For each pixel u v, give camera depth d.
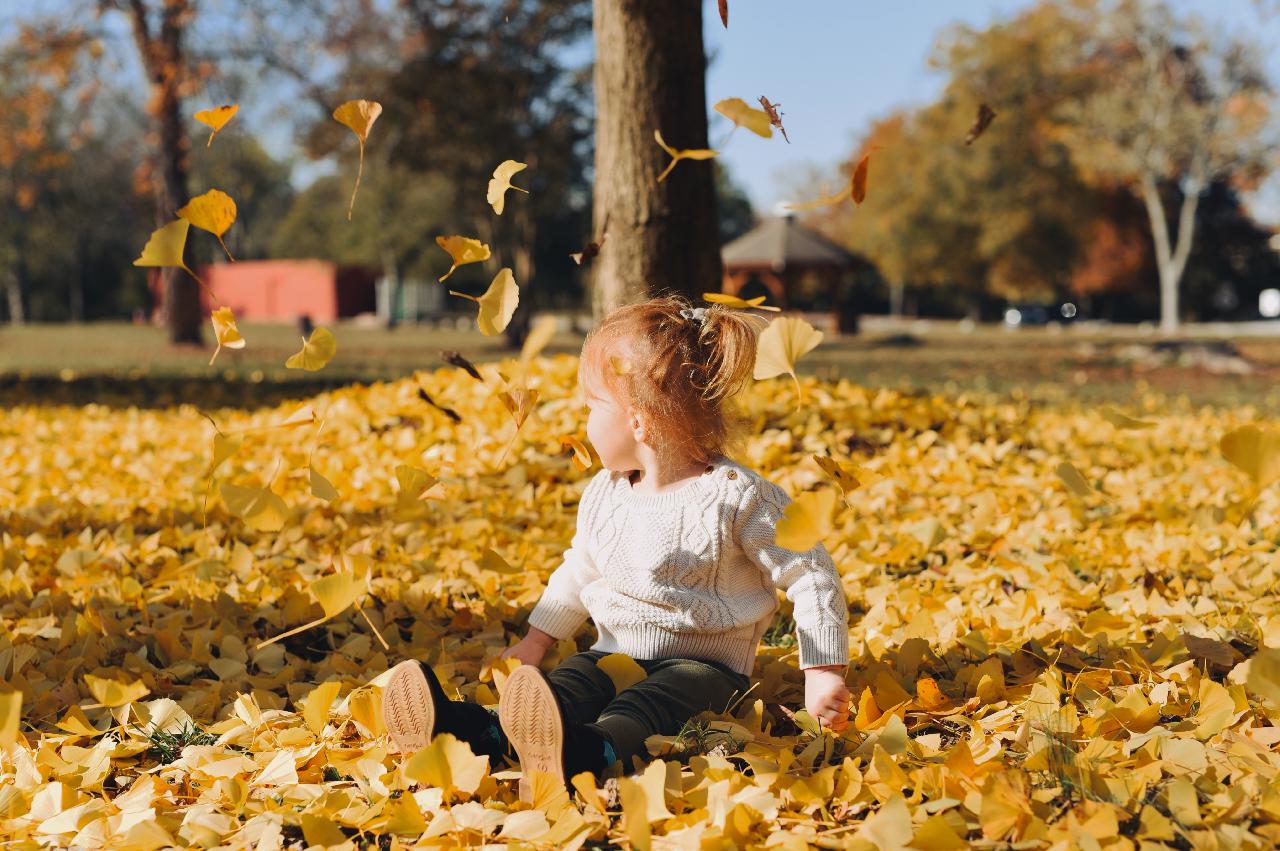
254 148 52.03
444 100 22.36
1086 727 1.95
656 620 2.07
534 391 1.81
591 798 1.69
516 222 26.25
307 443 5.72
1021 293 42.59
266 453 5.65
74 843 1.69
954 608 2.84
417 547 3.78
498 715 1.95
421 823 1.69
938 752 1.88
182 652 2.67
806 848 1.52
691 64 5.39
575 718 1.82
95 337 30.23
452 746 1.69
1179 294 46.62
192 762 1.96
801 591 2.01
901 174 41.09
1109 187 40.00
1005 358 20.22
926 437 5.40
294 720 2.19
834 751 1.97
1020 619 2.74
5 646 2.67
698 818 1.63
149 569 3.52
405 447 5.31
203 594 3.18
